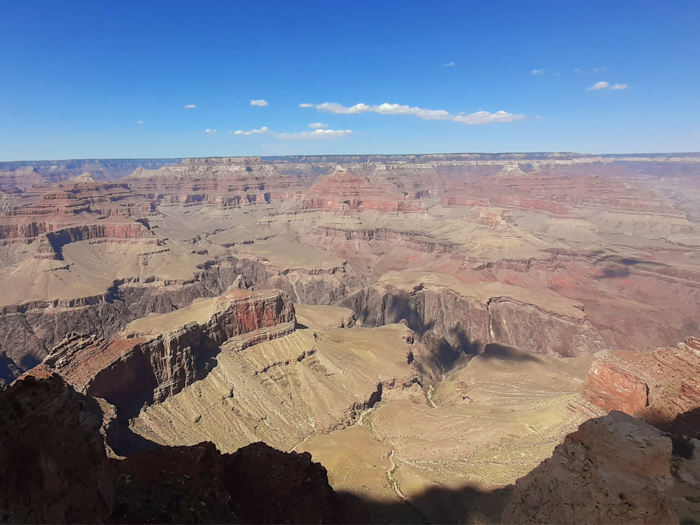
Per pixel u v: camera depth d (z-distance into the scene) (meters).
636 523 28.98
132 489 27.77
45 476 20.44
